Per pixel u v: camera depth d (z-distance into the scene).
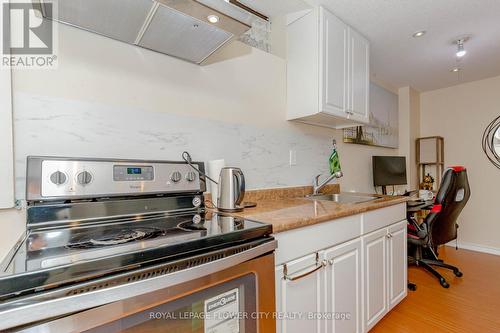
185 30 1.08
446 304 1.96
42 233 0.83
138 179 1.07
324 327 1.22
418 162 3.57
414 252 2.69
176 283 0.65
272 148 1.83
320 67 1.73
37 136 0.96
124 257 0.60
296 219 1.08
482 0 1.69
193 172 1.24
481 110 3.23
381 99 3.20
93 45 1.09
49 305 0.50
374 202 1.68
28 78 0.95
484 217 3.22
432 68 2.85
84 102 1.07
